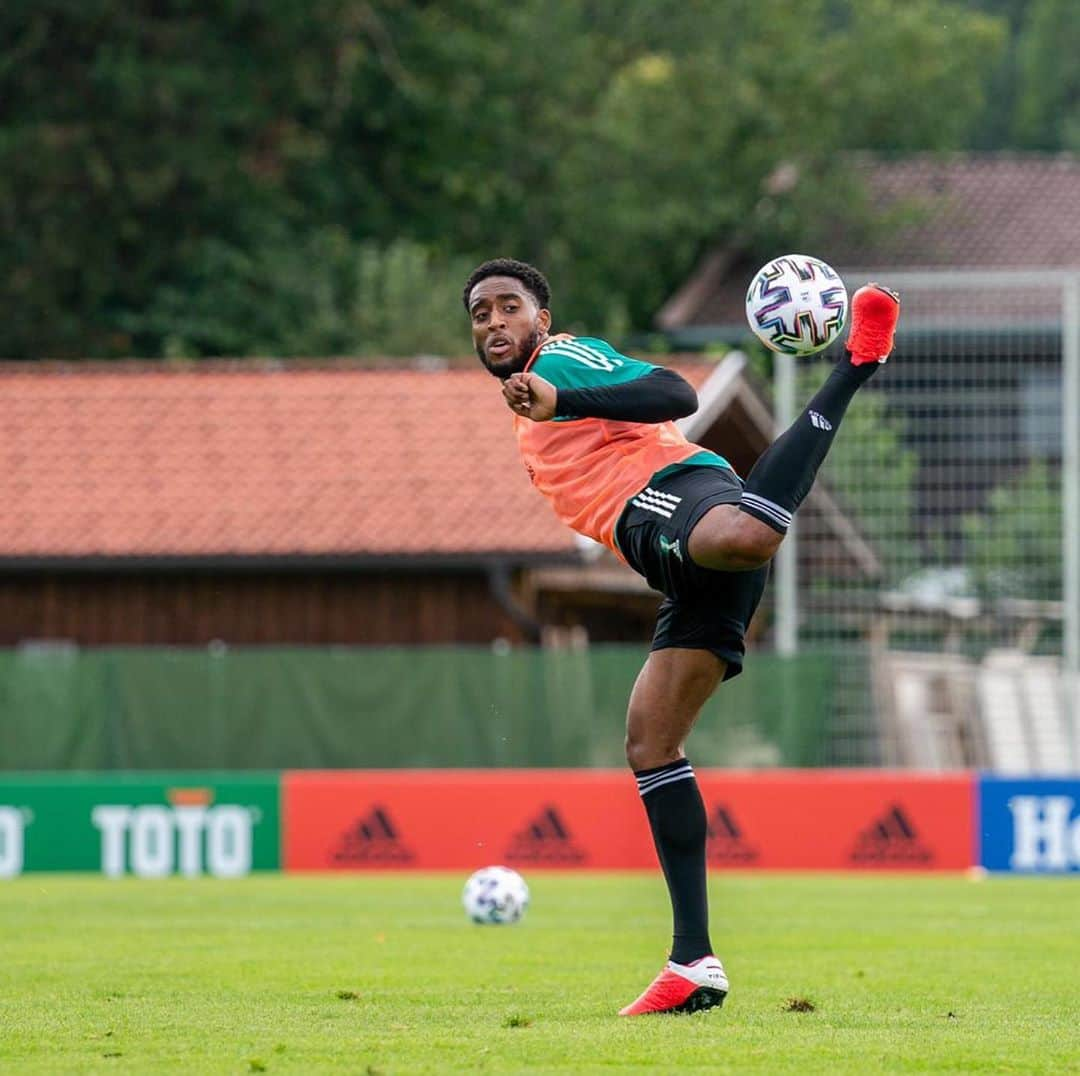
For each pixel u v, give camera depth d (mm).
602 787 69438
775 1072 20406
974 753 83625
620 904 53781
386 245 157250
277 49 148000
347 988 30297
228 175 145500
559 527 94438
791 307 24922
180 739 82250
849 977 32750
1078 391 74688
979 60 180000
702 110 162375
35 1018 25891
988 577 84125
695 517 23672
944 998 28938
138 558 95062
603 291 162375
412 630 95375
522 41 158625
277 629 96000
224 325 144250
